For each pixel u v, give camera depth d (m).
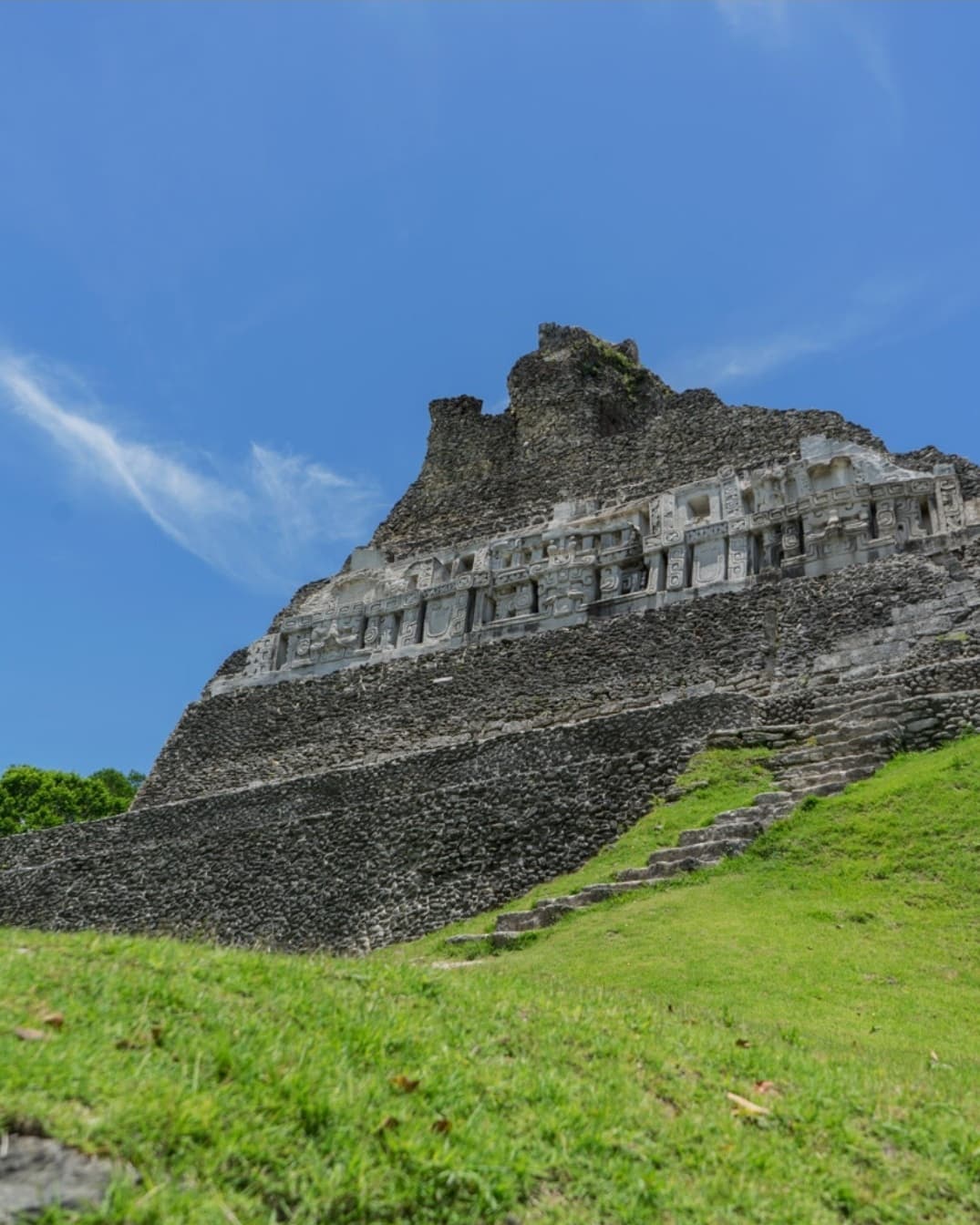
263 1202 4.98
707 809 19.02
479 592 34.53
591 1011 9.08
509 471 39.69
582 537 33.97
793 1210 6.03
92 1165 4.76
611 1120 6.58
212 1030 6.50
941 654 22.45
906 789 16.67
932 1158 7.02
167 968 7.62
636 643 29.22
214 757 35.38
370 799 26.58
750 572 29.52
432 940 18.86
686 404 36.69
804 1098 7.68
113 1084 5.41
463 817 23.59
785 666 25.16
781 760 20.06
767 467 31.75
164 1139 5.09
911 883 14.46
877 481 28.69
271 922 24.53
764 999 11.66
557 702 29.22
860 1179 6.64
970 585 24.22
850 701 21.30
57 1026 6.07
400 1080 6.33
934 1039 10.44
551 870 20.92
